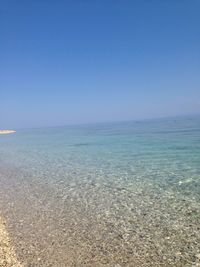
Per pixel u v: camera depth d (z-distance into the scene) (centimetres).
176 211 894
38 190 1253
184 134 3797
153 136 3878
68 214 916
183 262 596
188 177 1334
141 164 1755
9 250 670
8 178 1575
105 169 1670
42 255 645
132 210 925
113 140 3712
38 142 4412
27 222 855
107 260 617
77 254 647
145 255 632
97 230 779
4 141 5322
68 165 1911
